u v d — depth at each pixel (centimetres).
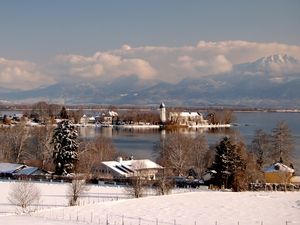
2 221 6512
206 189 11025
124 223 6944
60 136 12850
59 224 6397
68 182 11344
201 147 15475
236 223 7269
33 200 8462
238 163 11394
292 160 16212
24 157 16112
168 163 14862
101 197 9344
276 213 7994
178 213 7781
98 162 14362
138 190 9300
